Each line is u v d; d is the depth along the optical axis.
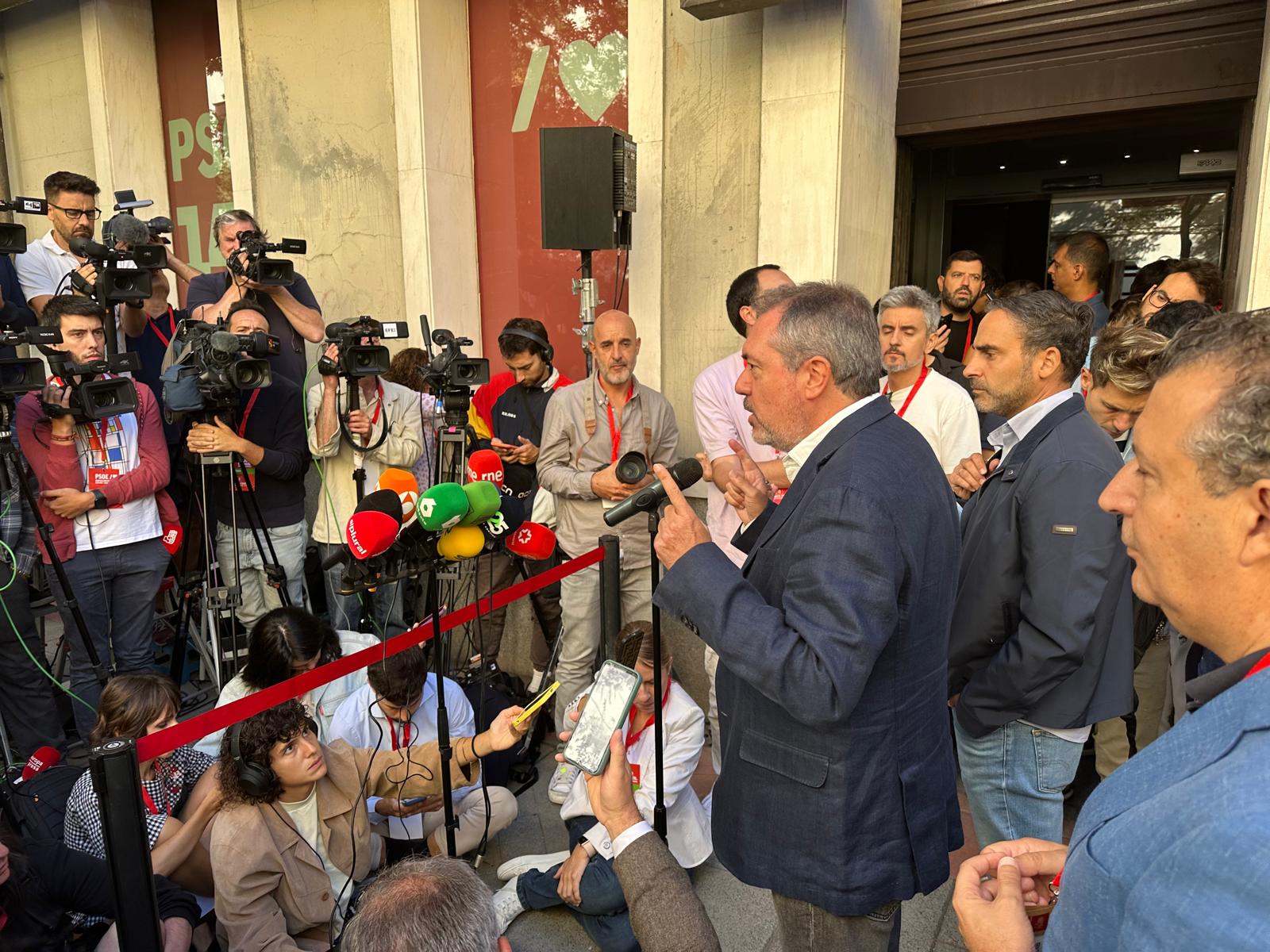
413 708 2.76
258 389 3.51
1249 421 0.68
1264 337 0.71
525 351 4.04
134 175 6.02
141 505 3.48
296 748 2.20
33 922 1.92
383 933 1.27
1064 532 1.83
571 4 4.46
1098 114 3.85
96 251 3.32
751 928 2.48
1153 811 0.68
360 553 1.78
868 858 1.48
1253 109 3.51
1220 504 0.70
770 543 1.56
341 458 3.72
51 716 3.55
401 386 3.83
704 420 3.13
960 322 4.32
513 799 2.92
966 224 6.44
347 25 4.79
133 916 1.58
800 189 3.67
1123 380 2.26
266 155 5.22
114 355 3.24
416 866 1.38
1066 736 1.96
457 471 3.63
